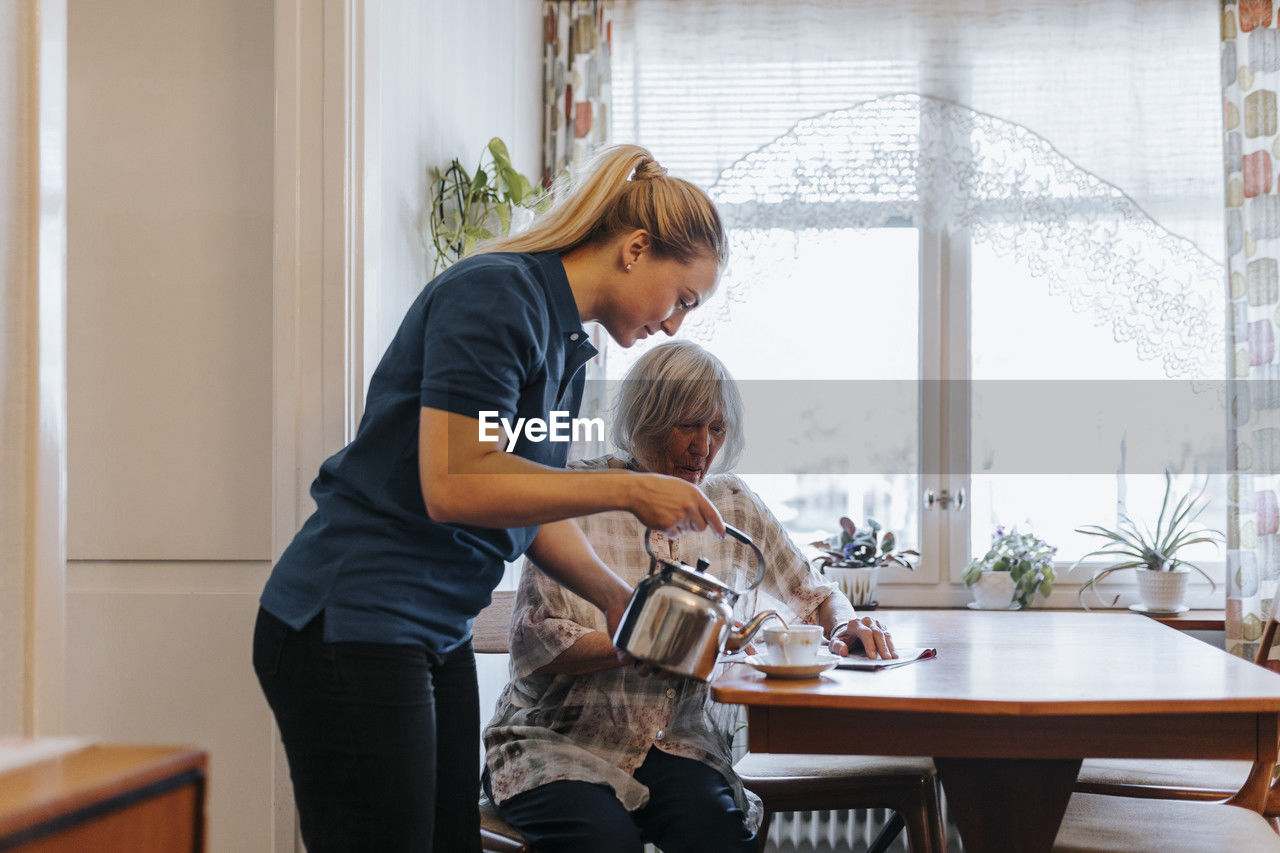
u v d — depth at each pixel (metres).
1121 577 3.21
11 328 1.16
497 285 1.25
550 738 1.74
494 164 2.62
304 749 1.20
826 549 3.09
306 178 1.92
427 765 1.23
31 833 0.55
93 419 2.05
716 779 1.72
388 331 2.12
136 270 2.05
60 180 1.22
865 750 1.44
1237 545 2.99
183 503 2.03
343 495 1.25
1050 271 3.18
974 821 1.55
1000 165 3.21
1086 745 1.41
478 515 1.18
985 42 3.23
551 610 1.75
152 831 0.65
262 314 2.03
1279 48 3.10
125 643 2.03
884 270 3.33
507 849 1.59
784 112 3.26
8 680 1.15
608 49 3.27
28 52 1.18
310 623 1.19
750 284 3.23
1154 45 3.19
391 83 2.12
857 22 3.26
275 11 1.94
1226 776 2.04
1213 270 3.14
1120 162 3.17
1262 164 3.08
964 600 3.28
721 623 1.38
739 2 3.29
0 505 1.14
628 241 1.36
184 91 2.05
